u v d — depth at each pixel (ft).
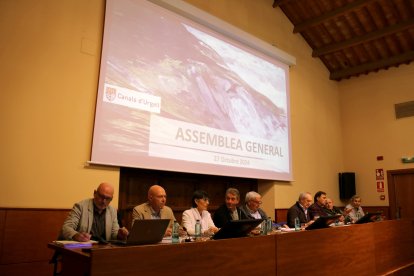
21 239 10.30
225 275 6.31
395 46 22.17
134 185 14.48
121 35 13.24
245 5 19.60
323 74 25.07
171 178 15.83
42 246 10.65
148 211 9.86
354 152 24.90
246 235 7.21
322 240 8.96
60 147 11.36
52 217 10.93
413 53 21.70
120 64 13.03
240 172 17.02
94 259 4.73
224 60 17.35
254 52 19.26
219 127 16.35
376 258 11.28
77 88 12.00
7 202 10.18
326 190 23.27
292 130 21.38
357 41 21.95
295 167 21.11
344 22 21.81
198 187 16.90
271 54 20.21
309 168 22.16
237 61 18.10
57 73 11.61
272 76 20.17
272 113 19.62
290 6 21.79
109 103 12.50
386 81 23.97
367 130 24.48
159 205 9.77
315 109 23.61
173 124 14.39
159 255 5.40
